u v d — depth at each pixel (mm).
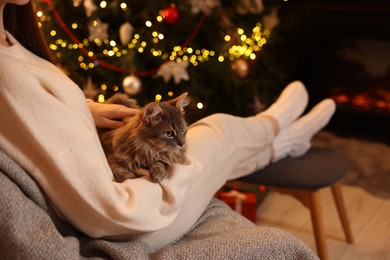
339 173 2047
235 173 1826
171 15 2613
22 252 1014
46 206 1092
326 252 2053
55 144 1066
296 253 1210
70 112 1105
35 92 1063
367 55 3494
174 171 1239
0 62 1062
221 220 1393
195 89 2723
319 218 2021
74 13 2725
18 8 1345
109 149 1351
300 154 2176
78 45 2635
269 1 3072
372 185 2916
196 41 2838
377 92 3535
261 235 1217
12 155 1070
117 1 2611
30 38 1384
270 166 2039
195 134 1458
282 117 1962
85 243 1138
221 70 2789
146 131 1296
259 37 3035
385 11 3264
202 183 1370
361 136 3574
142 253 1147
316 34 3561
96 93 2701
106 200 1076
